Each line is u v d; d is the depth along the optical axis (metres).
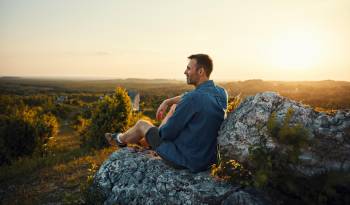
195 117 4.47
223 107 4.70
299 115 3.93
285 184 3.66
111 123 13.59
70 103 64.62
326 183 3.42
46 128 13.15
